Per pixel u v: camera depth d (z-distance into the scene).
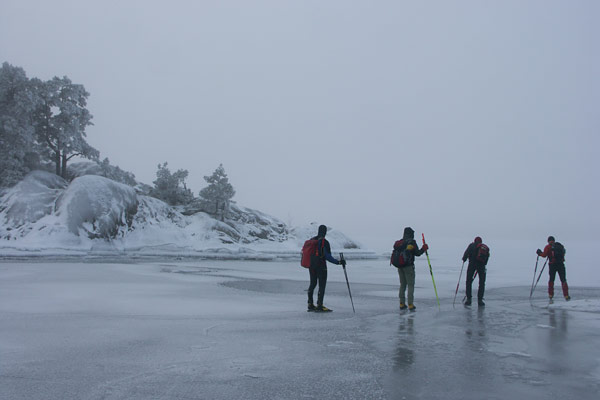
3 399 4.01
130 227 37.38
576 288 15.62
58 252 29.52
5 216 34.12
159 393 4.22
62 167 41.47
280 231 47.47
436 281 18.02
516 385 4.57
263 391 4.32
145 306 9.66
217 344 6.22
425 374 4.93
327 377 4.79
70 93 40.72
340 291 13.95
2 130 37.50
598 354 5.88
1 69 38.19
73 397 4.09
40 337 6.52
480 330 7.49
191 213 43.56
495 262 35.75
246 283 15.48
